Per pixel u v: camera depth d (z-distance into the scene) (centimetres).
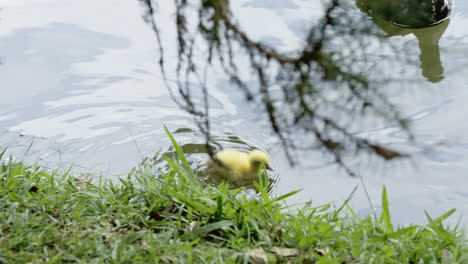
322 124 1177
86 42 1411
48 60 1346
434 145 1102
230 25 1456
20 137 1127
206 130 1173
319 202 977
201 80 1305
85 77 1300
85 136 1140
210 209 633
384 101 1223
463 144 1098
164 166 1062
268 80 1291
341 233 623
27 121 1173
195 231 598
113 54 1377
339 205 961
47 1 1577
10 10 1532
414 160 1067
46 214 612
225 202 636
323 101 1245
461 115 1175
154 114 1214
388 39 1420
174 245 574
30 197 650
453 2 1555
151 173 729
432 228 660
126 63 1350
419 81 1276
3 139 1116
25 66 1325
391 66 1326
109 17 1512
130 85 1288
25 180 695
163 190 675
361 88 1256
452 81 1273
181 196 641
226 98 1262
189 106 1217
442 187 998
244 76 1314
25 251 544
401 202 965
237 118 1208
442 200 965
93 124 1176
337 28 1452
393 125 1166
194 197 670
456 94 1234
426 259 601
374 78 1291
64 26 1468
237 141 1142
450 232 672
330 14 1501
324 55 1364
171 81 1298
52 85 1273
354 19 1484
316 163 1081
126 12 1537
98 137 1141
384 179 1027
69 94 1252
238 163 1059
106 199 665
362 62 1339
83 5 1566
